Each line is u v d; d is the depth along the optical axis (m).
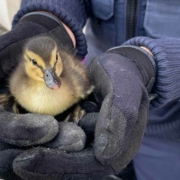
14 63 0.54
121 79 0.47
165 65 0.52
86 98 0.53
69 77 0.53
